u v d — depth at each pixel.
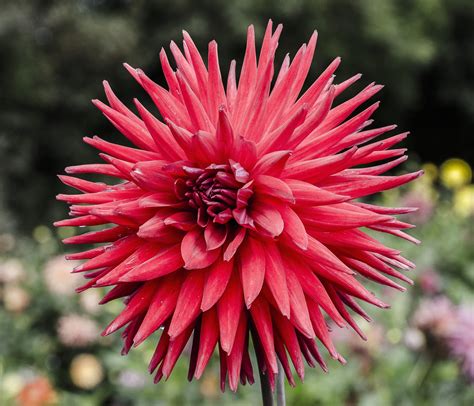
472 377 4.06
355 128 1.85
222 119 1.73
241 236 1.74
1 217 10.90
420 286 5.72
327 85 1.95
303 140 1.88
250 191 1.76
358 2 15.27
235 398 4.36
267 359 1.71
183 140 1.76
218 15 15.05
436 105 19.02
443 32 17.41
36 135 15.43
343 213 1.74
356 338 4.18
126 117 1.96
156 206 1.76
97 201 1.89
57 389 5.65
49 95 14.90
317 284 1.75
